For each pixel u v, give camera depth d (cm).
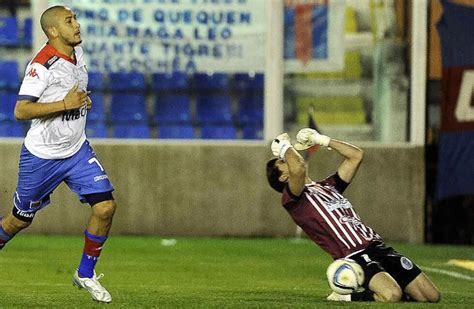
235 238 5150
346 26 5178
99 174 2589
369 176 5144
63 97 2539
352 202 5144
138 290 3098
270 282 3444
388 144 5153
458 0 5094
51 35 2530
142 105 5212
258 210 5178
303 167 2655
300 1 5178
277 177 2730
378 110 5178
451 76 5106
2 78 5203
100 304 2614
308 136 2759
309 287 3281
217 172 5175
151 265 3941
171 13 5188
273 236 5178
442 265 4169
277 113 5178
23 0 5188
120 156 5175
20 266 3816
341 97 5188
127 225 5178
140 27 5184
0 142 5138
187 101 5209
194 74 5200
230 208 5184
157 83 5203
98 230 2594
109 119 5209
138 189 5178
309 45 5184
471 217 5116
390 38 5159
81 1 5169
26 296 2859
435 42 5109
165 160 5175
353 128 5188
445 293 3123
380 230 5153
